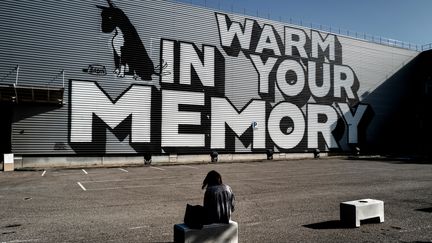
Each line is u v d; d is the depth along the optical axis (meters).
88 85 30.78
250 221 10.27
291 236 8.66
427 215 10.93
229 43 37.47
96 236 8.82
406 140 50.38
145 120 32.78
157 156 33.06
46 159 28.97
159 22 34.16
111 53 31.94
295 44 41.66
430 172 24.45
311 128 41.84
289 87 40.75
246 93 37.97
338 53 44.94
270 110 39.25
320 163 33.22
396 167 28.64
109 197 14.66
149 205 12.89
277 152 39.28
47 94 26.94
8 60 28.36
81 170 26.41
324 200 13.66
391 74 49.62
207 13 36.62
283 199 13.92
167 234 8.95
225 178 21.12
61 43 30.11
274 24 40.50
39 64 29.22
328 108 43.38
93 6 31.58
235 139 36.91
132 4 33.16
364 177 21.50
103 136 31.02
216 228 7.41
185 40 35.19
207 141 35.41
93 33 31.38
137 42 33.06
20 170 26.47
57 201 13.81
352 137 45.06
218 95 36.38
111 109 31.50
